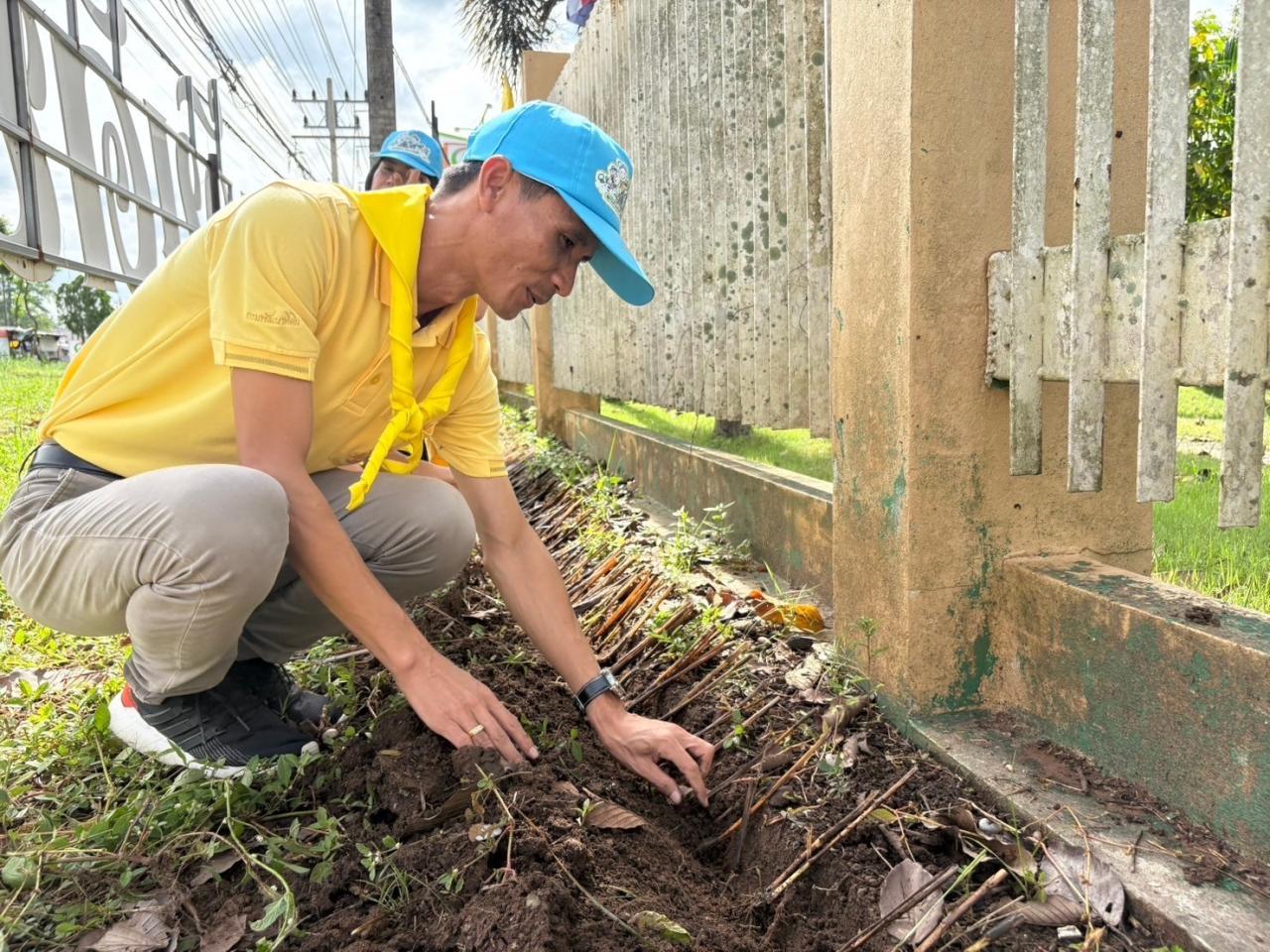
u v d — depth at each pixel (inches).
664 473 185.2
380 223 73.7
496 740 71.8
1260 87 56.4
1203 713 66.4
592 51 226.4
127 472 78.2
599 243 75.9
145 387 76.3
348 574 71.2
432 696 71.7
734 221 150.4
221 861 69.5
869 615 92.6
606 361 231.8
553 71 289.0
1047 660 81.7
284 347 68.9
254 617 87.3
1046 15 74.2
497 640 109.7
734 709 87.4
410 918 60.1
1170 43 62.6
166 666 76.2
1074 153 82.3
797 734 86.6
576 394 293.3
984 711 87.9
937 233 81.2
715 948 59.6
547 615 85.6
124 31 340.5
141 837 69.6
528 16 522.0
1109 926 59.8
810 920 64.7
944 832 70.4
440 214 75.7
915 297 81.7
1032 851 67.2
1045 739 82.3
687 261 174.2
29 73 243.8
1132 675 72.5
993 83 81.0
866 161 87.8
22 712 95.8
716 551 140.9
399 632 71.9
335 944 59.3
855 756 82.0
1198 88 239.9
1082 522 88.4
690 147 166.1
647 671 103.0
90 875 67.8
